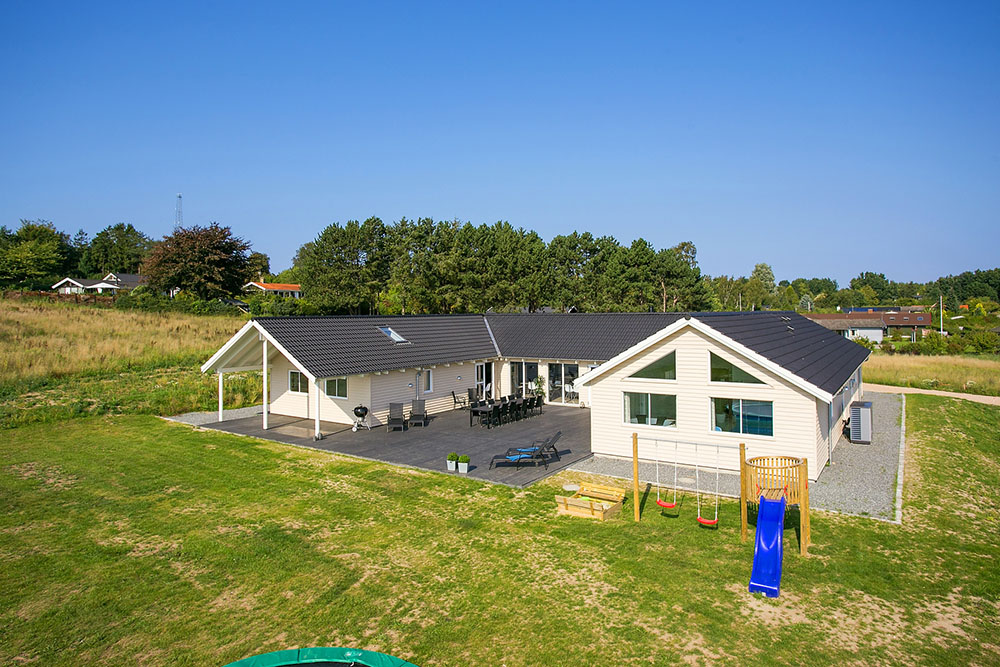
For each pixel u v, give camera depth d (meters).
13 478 16.20
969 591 9.86
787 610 9.27
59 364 30.22
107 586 10.12
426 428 22.92
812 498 14.51
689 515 13.30
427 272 58.97
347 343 23.56
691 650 8.23
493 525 12.77
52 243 90.81
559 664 7.92
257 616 9.16
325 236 67.19
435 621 8.98
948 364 41.44
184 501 14.41
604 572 10.54
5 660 8.05
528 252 62.19
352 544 11.82
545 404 28.39
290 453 18.94
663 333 17.47
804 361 18.42
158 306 54.22
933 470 17.19
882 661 7.96
